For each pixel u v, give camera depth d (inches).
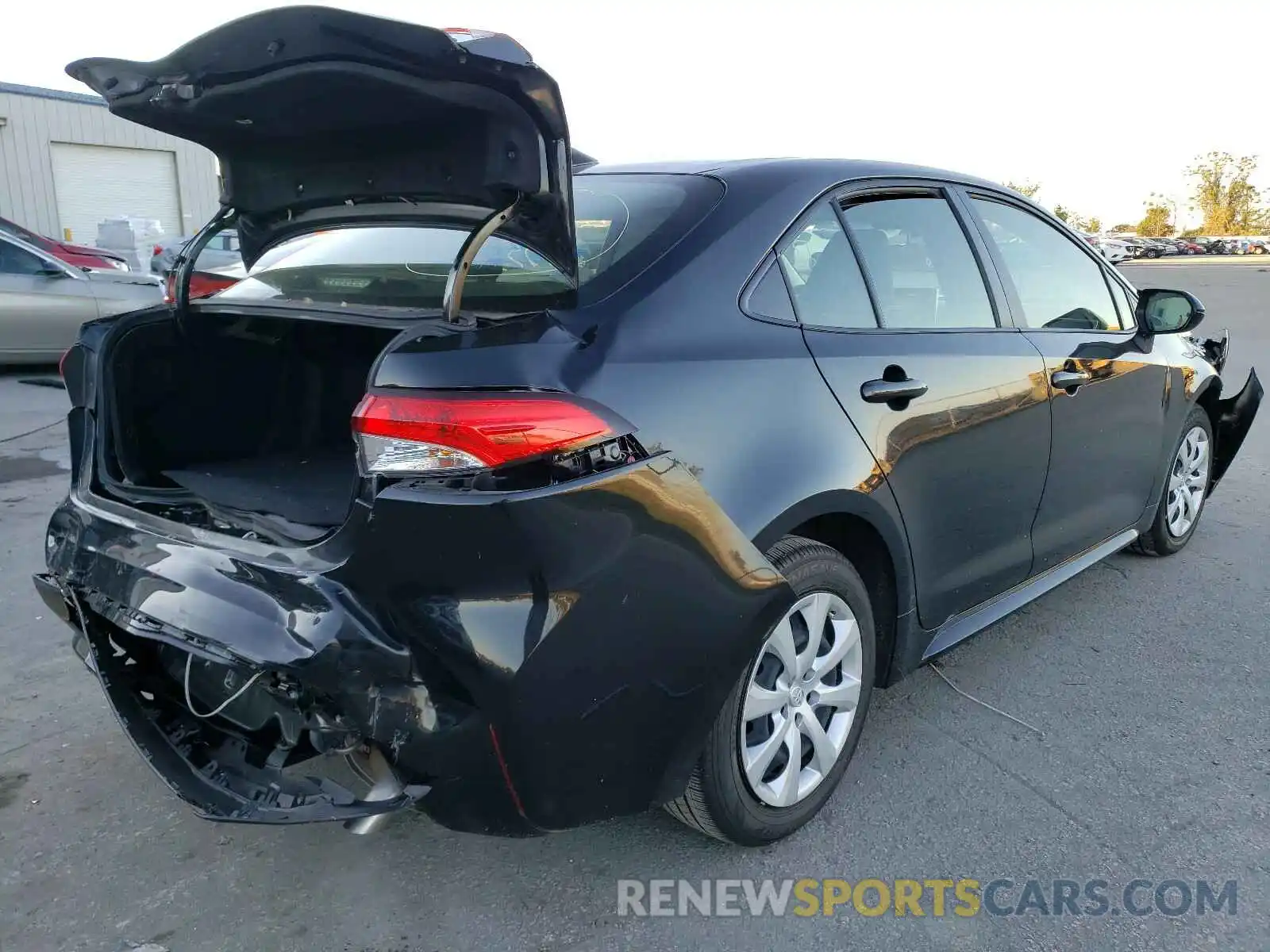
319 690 73.9
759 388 89.4
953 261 121.2
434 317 82.1
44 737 120.6
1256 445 280.8
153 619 81.3
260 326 117.3
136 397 107.8
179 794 84.2
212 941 87.7
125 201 852.6
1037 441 126.7
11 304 363.3
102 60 86.0
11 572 173.0
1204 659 144.9
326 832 103.5
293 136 91.1
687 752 85.1
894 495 103.3
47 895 93.2
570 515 72.9
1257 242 2161.7
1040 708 130.4
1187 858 100.3
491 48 70.6
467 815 77.3
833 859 99.9
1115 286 156.1
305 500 96.7
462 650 71.9
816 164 109.0
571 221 79.8
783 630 95.7
